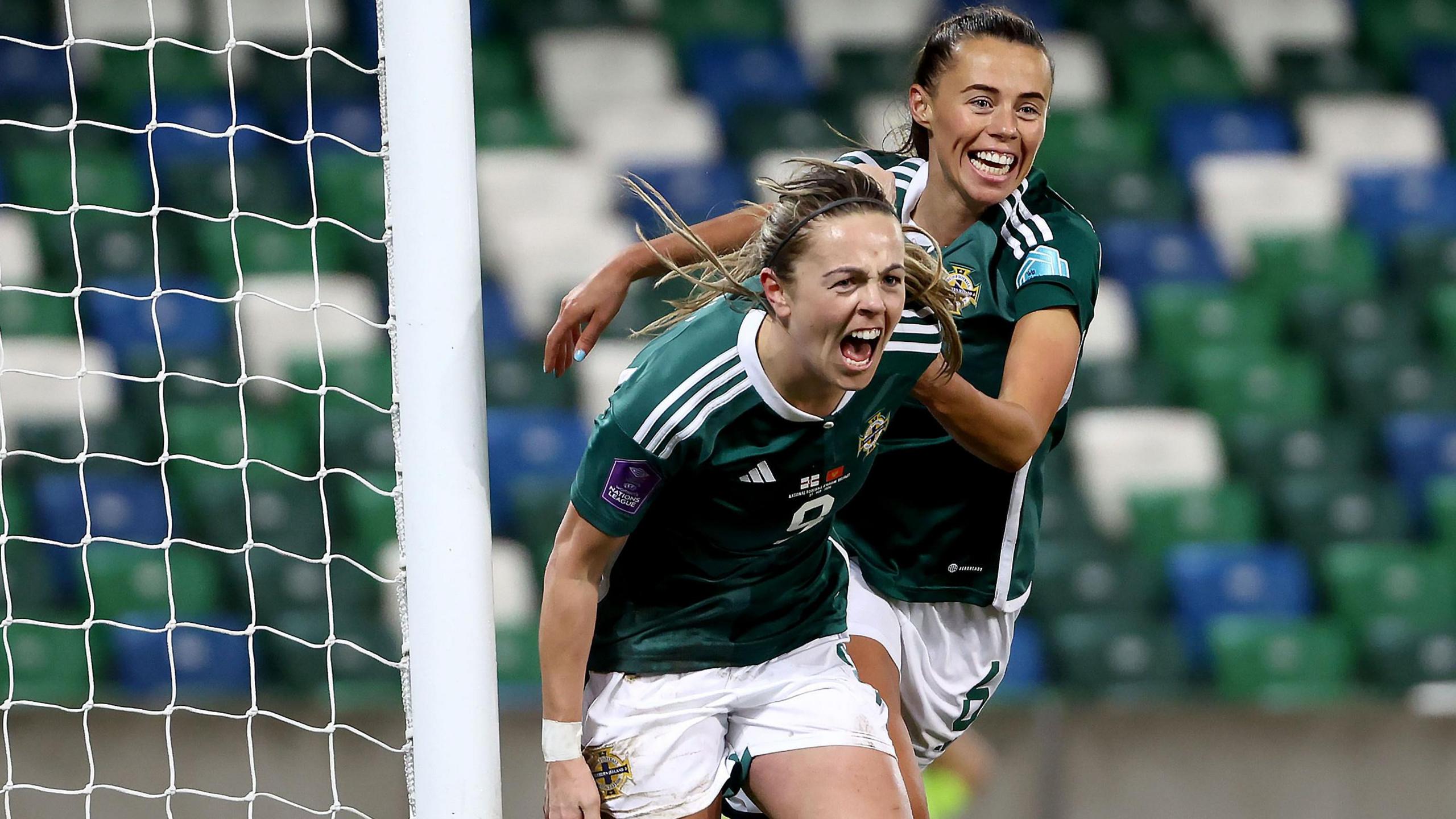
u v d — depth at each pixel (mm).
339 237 27938
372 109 30031
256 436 23375
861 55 32812
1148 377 27516
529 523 22453
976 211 8344
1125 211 31141
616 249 27516
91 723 14578
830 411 7059
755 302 6977
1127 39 34656
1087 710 16953
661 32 33312
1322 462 26406
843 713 7801
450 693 7656
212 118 29359
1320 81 34469
